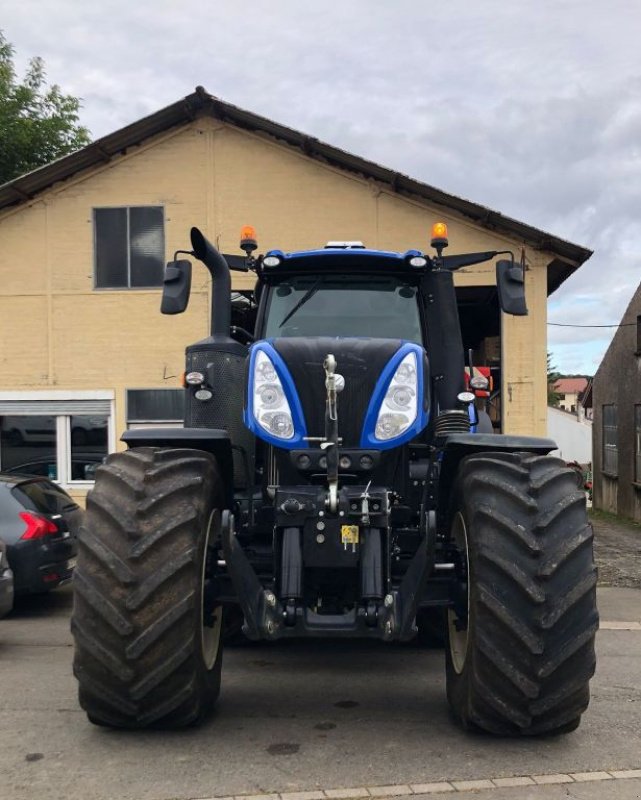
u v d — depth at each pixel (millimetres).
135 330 13422
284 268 5680
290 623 4023
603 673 5781
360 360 4441
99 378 13438
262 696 5070
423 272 5586
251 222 13258
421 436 5332
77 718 4641
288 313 5637
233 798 3561
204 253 5465
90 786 3686
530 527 3885
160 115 12969
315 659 6074
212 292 5719
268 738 4273
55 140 21531
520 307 5406
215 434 4430
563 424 30844
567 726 4066
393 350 4504
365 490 4180
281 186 13219
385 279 5688
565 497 4016
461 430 5262
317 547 4109
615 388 21156
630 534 16344
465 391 5547
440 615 5781
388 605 3973
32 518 8195
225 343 5359
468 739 4262
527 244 12688
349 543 4098
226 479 4660
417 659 6070
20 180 13094
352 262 5578
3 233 13602
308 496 4176
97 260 13508
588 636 3842
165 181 13391
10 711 4812
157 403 13367
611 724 4562
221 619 4715
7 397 13547
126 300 13414
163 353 13367
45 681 5551
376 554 4117
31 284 13547
